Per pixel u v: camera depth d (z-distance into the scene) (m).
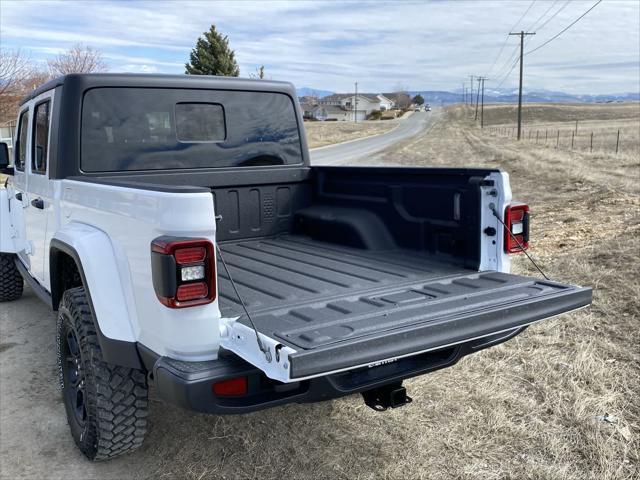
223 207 4.53
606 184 13.77
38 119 4.34
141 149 4.13
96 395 2.99
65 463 3.27
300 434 3.49
